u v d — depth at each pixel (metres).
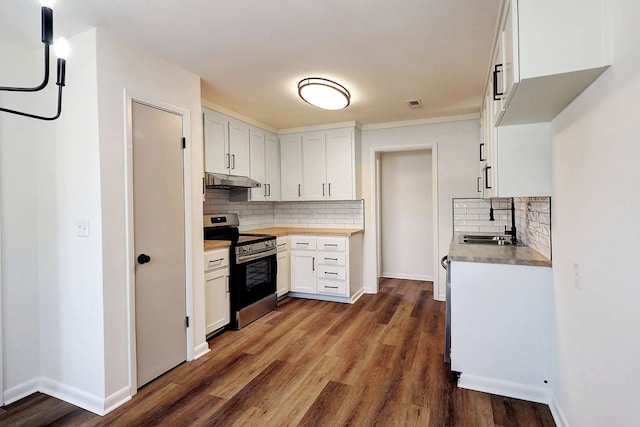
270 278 3.86
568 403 1.70
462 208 4.15
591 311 1.39
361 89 3.14
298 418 1.93
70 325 2.12
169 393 2.19
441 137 4.23
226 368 2.51
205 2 1.76
